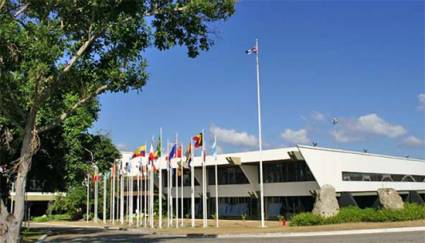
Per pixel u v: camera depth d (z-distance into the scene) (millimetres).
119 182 66562
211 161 52781
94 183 65438
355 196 51812
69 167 36469
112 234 35875
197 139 43188
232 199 58062
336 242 22062
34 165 35875
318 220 35344
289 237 27344
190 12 18047
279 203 52812
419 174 59781
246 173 53156
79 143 36312
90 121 35594
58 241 27688
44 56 14977
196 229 38969
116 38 18156
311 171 45625
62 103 21094
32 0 15578
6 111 17344
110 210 68938
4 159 25391
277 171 52688
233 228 37844
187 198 62969
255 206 55094
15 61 15305
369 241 21953
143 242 25688
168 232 36469
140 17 17672
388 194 39750
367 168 51125
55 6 16031
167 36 19078
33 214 91000
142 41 18594
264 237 28328
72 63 17219
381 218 34625
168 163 46812
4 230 16266
